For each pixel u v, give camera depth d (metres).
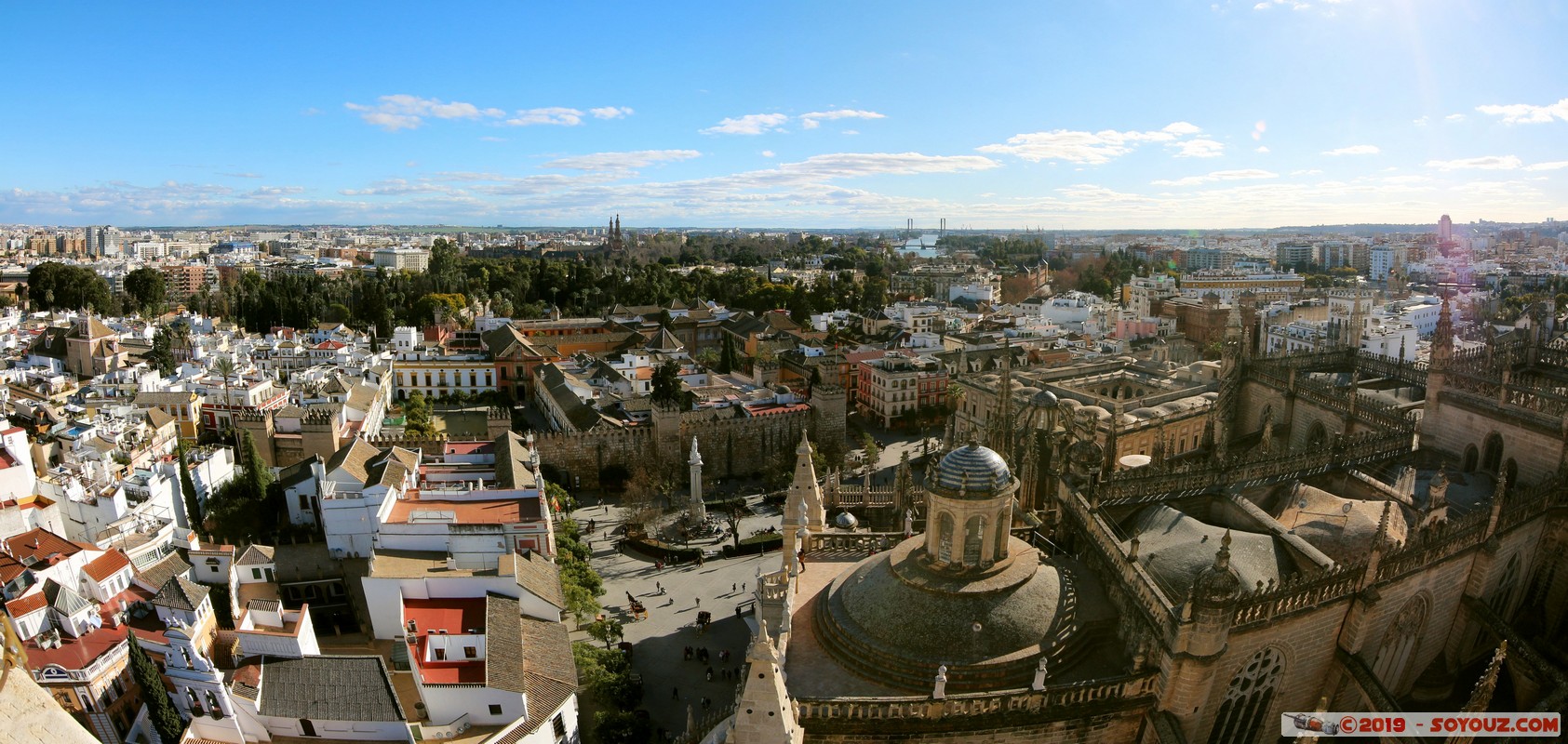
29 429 131.75
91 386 162.12
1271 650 36.97
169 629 66.19
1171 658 33.25
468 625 77.19
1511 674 44.00
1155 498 48.34
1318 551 41.38
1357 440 61.25
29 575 73.69
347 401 154.50
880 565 41.22
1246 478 52.06
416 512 94.69
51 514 98.38
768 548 110.25
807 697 34.94
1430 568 41.75
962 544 37.72
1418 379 83.81
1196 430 109.69
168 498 104.00
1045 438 60.00
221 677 65.75
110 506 93.44
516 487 103.81
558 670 74.00
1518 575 50.53
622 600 96.12
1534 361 72.56
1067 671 36.25
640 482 123.25
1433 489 45.66
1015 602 37.31
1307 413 79.25
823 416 146.62
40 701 16.08
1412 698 46.22
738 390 171.62
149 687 63.19
